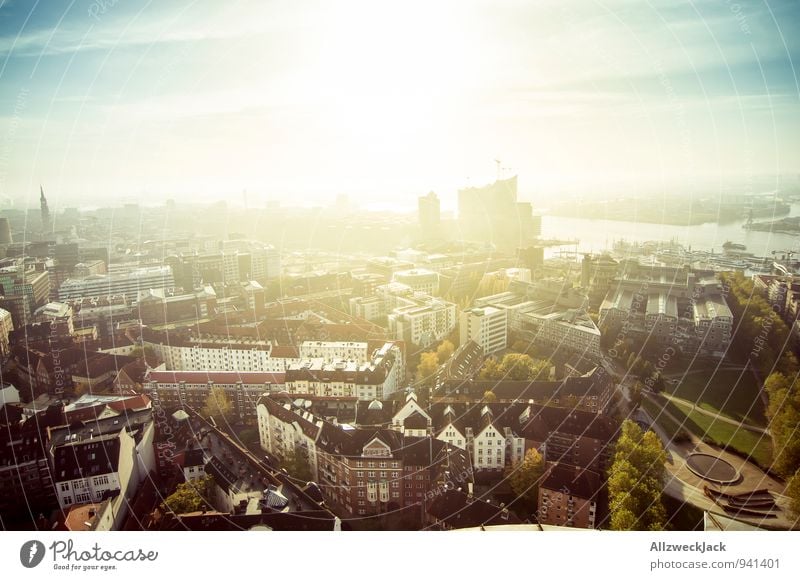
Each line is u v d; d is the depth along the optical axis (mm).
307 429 65000
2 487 56188
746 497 56094
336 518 50406
